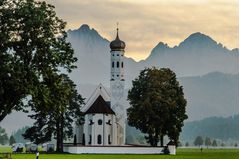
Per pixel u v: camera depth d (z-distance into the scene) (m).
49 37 100.06
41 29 99.56
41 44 99.38
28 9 97.75
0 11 97.56
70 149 178.00
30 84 97.94
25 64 98.31
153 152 174.75
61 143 182.25
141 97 182.88
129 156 151.12
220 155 172.62
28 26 96.88
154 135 184.25
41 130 182.00
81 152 174.25
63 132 183.25
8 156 118.81
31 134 182.00
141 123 181.38
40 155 150.12
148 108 176.88
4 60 96.62
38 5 100.81
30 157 129.50
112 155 159.50
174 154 174.00
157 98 177.62
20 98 101.88
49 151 187.50
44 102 100.75
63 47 103.25
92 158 134.12
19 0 99.69
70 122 183.12
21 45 98.81
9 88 97.94
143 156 151.88
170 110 180.25
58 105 104.19
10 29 97.94
